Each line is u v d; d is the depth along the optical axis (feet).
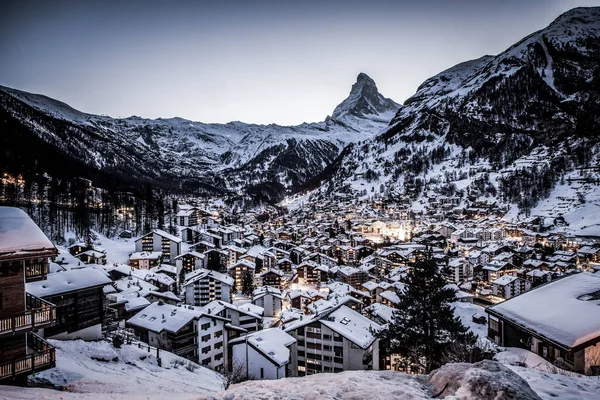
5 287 52.11
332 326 130.52
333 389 27.78
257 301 233.76
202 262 329.11
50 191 388.16
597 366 55.36
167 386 73.41
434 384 27.94
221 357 150.71
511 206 642.63
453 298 80.43
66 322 101.30
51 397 44.32
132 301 165.68
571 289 75.51
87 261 279.90
